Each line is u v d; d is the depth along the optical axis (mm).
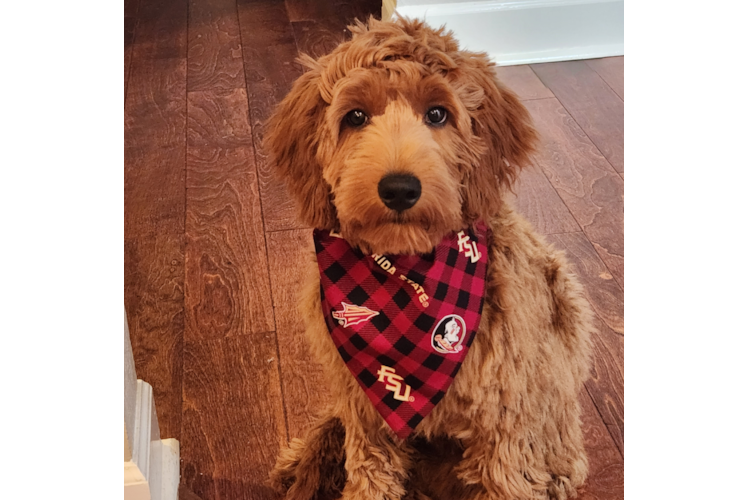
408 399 1274
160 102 2963
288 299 2045
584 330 1471
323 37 3402
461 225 1235
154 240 2264
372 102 1156
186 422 1722
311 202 1281
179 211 2383
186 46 3375
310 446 1554
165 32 3508
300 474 1524
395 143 1099
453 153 1179
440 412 1312
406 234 1146
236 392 1791
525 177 2482
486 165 1234
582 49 3205
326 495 1550
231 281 2107
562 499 1456
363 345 1270
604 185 2449
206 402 1768
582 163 2551
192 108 2918
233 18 3633
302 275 2119
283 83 3055
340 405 1427
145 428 1392
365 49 1154
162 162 2613
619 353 1861
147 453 1359
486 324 1259
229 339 1931
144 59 3268
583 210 2340
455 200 1152
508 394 1272
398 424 1275
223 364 1862
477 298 1238
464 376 1262
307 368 1847
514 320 1256
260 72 3145
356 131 1178
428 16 3057
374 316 1262
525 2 3080
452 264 1245
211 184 2502
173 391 1795
